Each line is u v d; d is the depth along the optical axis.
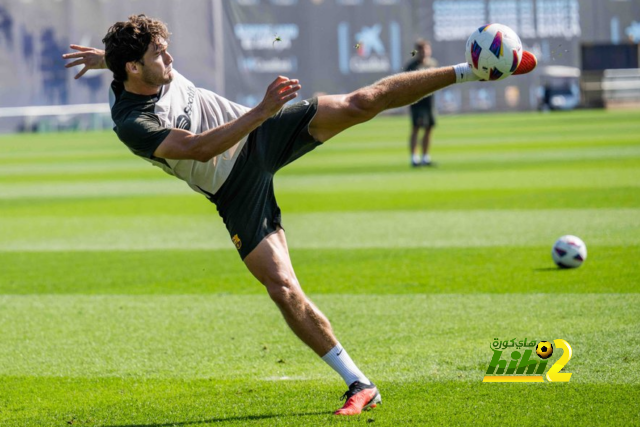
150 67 15.90
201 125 17.08
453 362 19.12
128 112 16.12
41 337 22.86
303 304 16.30
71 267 32.19
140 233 39.81
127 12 130.50
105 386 18.64
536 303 24.06
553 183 51.53
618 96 152.88
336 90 140.38
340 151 86.88
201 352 20.98
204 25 128.75
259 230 16.59
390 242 34.91
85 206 50.38
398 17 141.38
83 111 136.75
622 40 150.12
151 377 19.14
